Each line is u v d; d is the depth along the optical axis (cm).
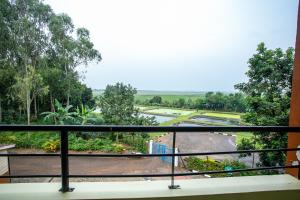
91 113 1438
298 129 170
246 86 761
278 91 708
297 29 237
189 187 172
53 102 1741
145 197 157
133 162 1010
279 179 191
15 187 164
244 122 741
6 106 1628
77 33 1734
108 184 173
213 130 161
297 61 233
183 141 1389
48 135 1378
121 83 1445
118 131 152
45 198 151
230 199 167
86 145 1220
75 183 173
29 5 1573
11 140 1272
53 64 1705
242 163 862
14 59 1597
